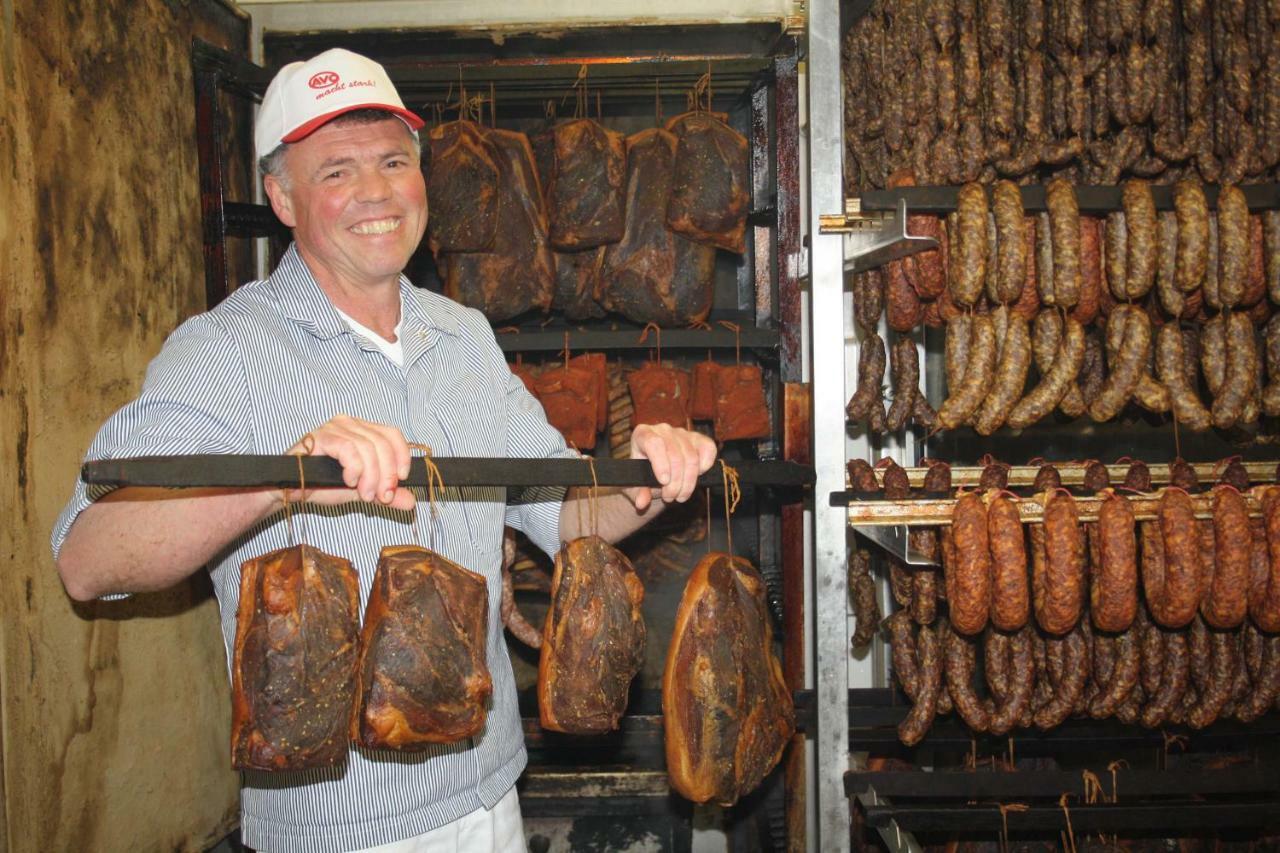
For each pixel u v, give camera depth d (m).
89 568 1.87
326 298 2.26
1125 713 3.18
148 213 3.21
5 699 2.47
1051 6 3.29
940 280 2.97
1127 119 3.22
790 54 3.72
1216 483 2.92
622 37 4.07
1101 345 3.38
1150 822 2.89
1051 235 2.83
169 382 2.00
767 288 4.05
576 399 3.80
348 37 4.02
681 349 4.27
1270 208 2.93
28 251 2.62
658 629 4.05
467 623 2.04
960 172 3.18
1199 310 3.18
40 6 2.70
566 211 3.78
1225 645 3.03
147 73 3.23
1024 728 3.41
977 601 2.71
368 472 1.77
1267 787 2.93
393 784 2.20
